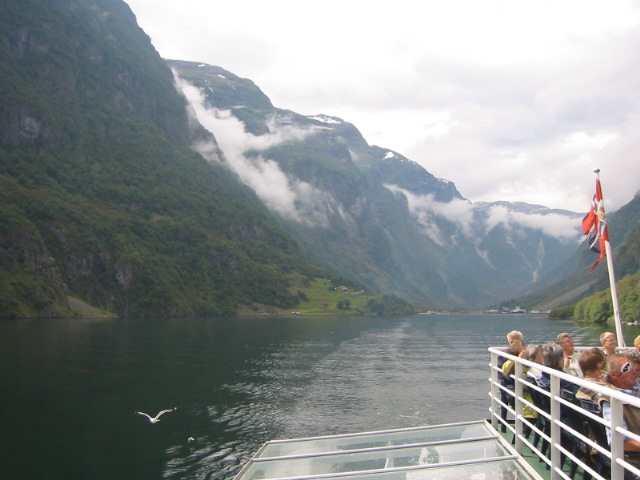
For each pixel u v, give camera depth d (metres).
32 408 45.38
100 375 62.12
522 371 13.97
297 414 45.72
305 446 16.55
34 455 33.56
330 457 15.15
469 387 60.00
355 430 40.81
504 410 15.16
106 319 197.62
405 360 86.69
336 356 91.50
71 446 35.53
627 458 9.69
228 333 139.00
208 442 37.00
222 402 49.97
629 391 10.10
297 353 94.94
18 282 190.00
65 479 29.72
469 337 143.62
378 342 124.12
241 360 81.44
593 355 11.04
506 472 12.42
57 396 50.16
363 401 51.69
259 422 42.72
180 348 95.62
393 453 14.60
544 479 11.27
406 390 57.84
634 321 173.62
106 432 38.94
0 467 31.41
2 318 169.25
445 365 80.12
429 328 192.12
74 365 69.00
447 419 44.59
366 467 13.98
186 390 55.22
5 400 48.00
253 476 14.41
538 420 13.23
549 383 12.09
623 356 10.30
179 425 41.31
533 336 137.75
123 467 31.69
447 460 13.62
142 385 56.97
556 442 10.75
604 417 9.76
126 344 98.88
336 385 60.69
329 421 43.59
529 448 13.37
